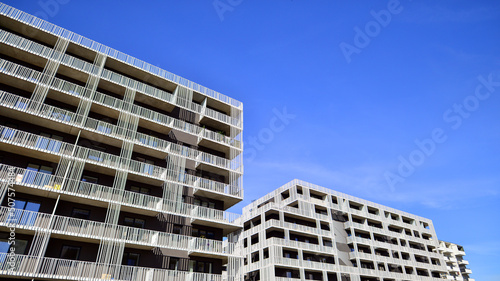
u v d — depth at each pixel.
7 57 25.41
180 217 27.70
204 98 35.62
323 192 54.38
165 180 27.38
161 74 33.66
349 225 52.84
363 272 48.50
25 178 21.70
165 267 25.17
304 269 42.91
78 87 27.16
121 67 30.89
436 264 63.59
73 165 23.91
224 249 28.45
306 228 47.22
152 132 30.61
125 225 25.27
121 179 25.73
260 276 42.09
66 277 20.30
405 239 60.31
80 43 29.25
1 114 23.28
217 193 29.89
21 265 19.17
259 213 47.91
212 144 33.22
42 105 24.67
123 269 22.75
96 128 26.91
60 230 21.52
